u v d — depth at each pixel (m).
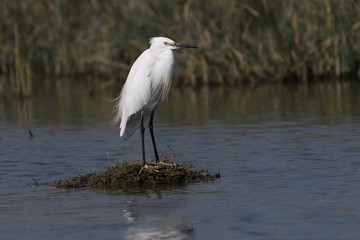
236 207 8.88
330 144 13.25
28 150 14.02
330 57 26.23
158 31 26.73
